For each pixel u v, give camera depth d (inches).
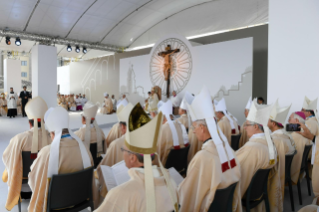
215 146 62.6
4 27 427.8
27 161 95.9
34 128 95.8
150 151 37.0
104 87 590.9
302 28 133.6
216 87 346.9
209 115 63.4
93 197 82.4
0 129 290.2
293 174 108.3
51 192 68.3
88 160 76.2
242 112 321.7
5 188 120.7
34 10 394.0
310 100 129.7
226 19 426.3
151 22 515.2
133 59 475.5
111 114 477.4
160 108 117.4
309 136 104.8
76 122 350.0
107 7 426.6
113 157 93.7
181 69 390.3
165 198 39.5
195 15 462.0
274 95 145.6
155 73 431.8
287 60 139.9
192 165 62.8
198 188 60.9
